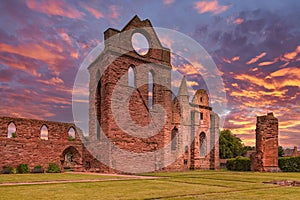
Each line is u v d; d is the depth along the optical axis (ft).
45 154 117.39
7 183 63.98
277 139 124.67
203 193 48.80
